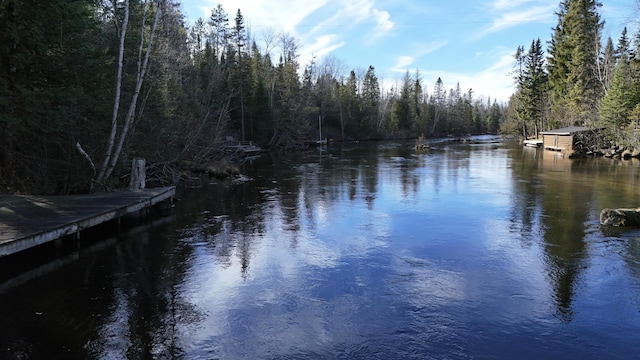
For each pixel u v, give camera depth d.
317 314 5.81
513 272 7.36
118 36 17.23
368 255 8.39
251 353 4.83
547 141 40.81
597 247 8.74
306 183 18.89
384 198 14.78
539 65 53.78
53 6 10.66
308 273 7.41
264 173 23.20
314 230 10.39
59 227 8.09
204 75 41.38
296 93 52.31
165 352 4.83
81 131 12.85
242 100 45.59
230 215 12.23
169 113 22.09
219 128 26.80
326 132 63.94
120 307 6.04
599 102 37.50
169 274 7.38
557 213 12.06
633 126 30.67
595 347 4.91
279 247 8.97
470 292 6.52
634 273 7.25
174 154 20.52
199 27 51.50
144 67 14.33
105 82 13.39
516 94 65.19
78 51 12.33
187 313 5.85
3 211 9.18
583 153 32.84
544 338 5.11
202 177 21.00
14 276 7.26
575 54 41.94
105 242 9.39
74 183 12.98
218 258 8.27
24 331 5.31
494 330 5.32
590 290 6.55
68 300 6.27
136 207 10.84
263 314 5.82
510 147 47.03
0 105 9.92
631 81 32.62
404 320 5.61
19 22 10.17
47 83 11.30
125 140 15.52
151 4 21.33
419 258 8.19
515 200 14.16
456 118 94.50
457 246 8.96
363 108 72.69
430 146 50.31
